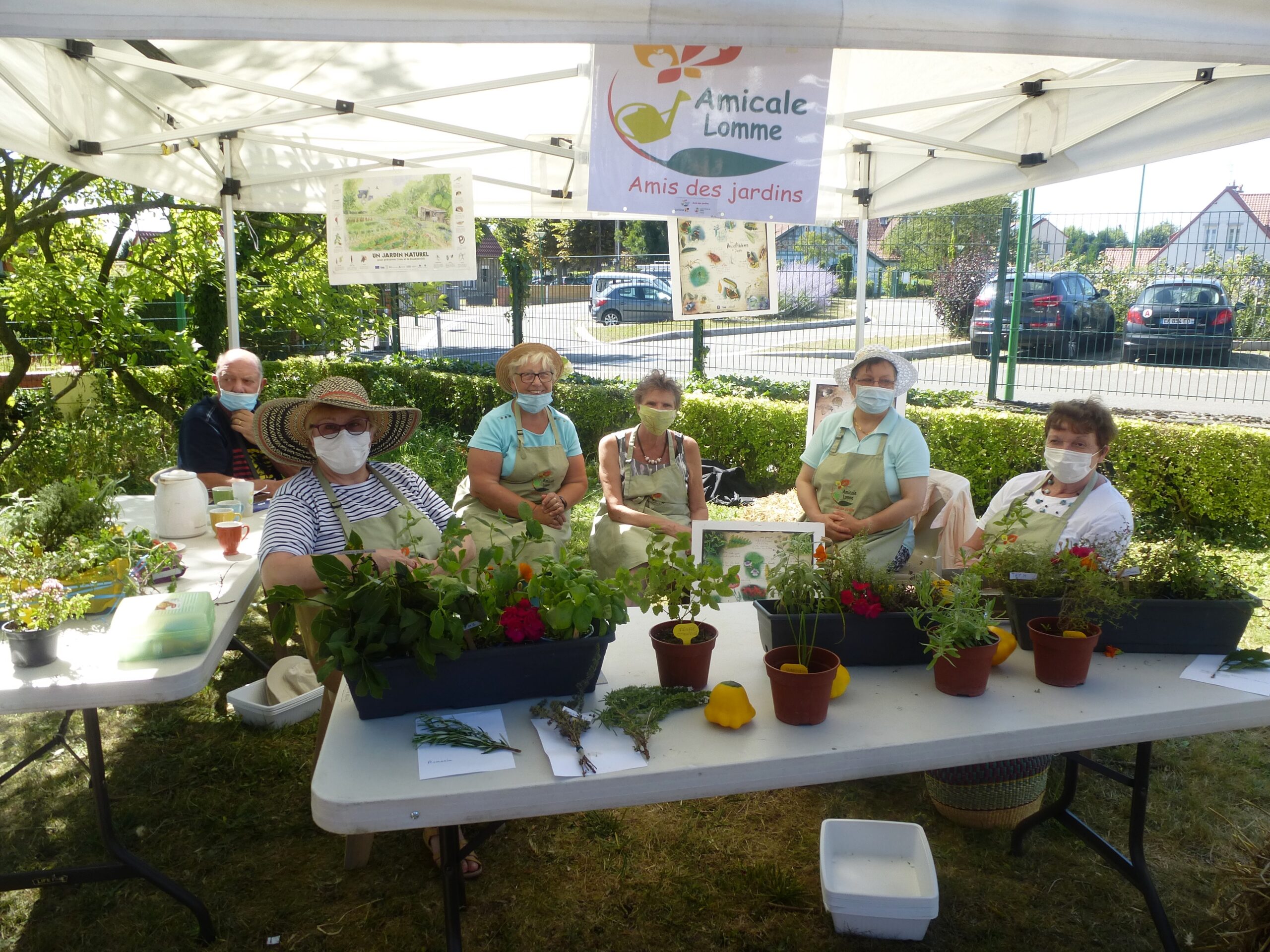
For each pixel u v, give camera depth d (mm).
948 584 2211
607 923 2646
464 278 5109
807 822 3133
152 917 2689
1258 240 9094
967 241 10062
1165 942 2408
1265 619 4680
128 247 9281
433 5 2002
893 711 2020
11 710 2115
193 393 9344
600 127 2682
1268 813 3162
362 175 5055
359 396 2826
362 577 1914
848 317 10406
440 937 2594
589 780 1729
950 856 2920
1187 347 9453
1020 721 1956
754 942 2557
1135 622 2311
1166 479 6879
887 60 3727
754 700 2102
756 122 2701
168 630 2275
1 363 9258
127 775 3457
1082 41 2172
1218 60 2213
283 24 1962
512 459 4008
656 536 2207
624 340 11148
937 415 7488
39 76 3439
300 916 2691
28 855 2982
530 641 2023
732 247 4895
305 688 3980
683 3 2049
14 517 2795
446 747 1847
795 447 7742
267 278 9914
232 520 3461
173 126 4812
